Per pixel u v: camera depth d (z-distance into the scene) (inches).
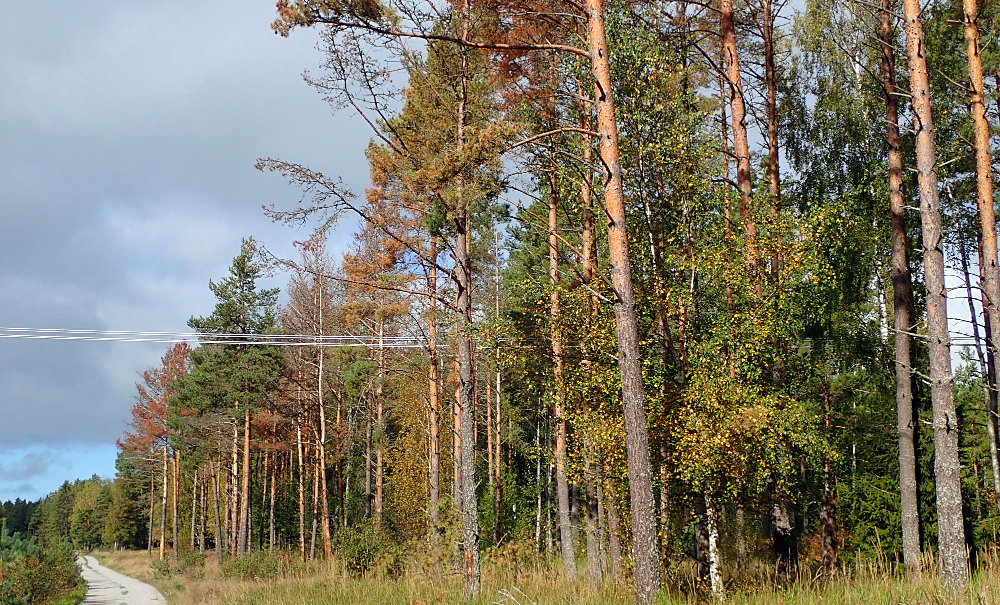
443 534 650.2
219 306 1421.0
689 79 607.2
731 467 468.1
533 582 554.3
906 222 724.7
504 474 1296.8
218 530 1786.4
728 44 600.7
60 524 4328.3
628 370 417.7
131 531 3447.3
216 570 1470.2
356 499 1520.7
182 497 2834.6
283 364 1327.5
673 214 534.0
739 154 589.6
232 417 1481.3
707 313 525.7
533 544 726.5
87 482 4379.9
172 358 2060.8
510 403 1311.5
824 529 729.0
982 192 551.2
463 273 592.7
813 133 761.6
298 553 1381.6
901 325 564.7
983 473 946.1
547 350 579.2
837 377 800.3
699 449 460.4
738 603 430.6
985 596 333.7
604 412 513.7
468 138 482.0
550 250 703.1
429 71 575.2
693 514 517.7
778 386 522.6
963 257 761.0
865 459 844.6
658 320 527.2
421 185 521.7
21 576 1121.4
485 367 1144.2
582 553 913.5
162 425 2069.4
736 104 593.6
